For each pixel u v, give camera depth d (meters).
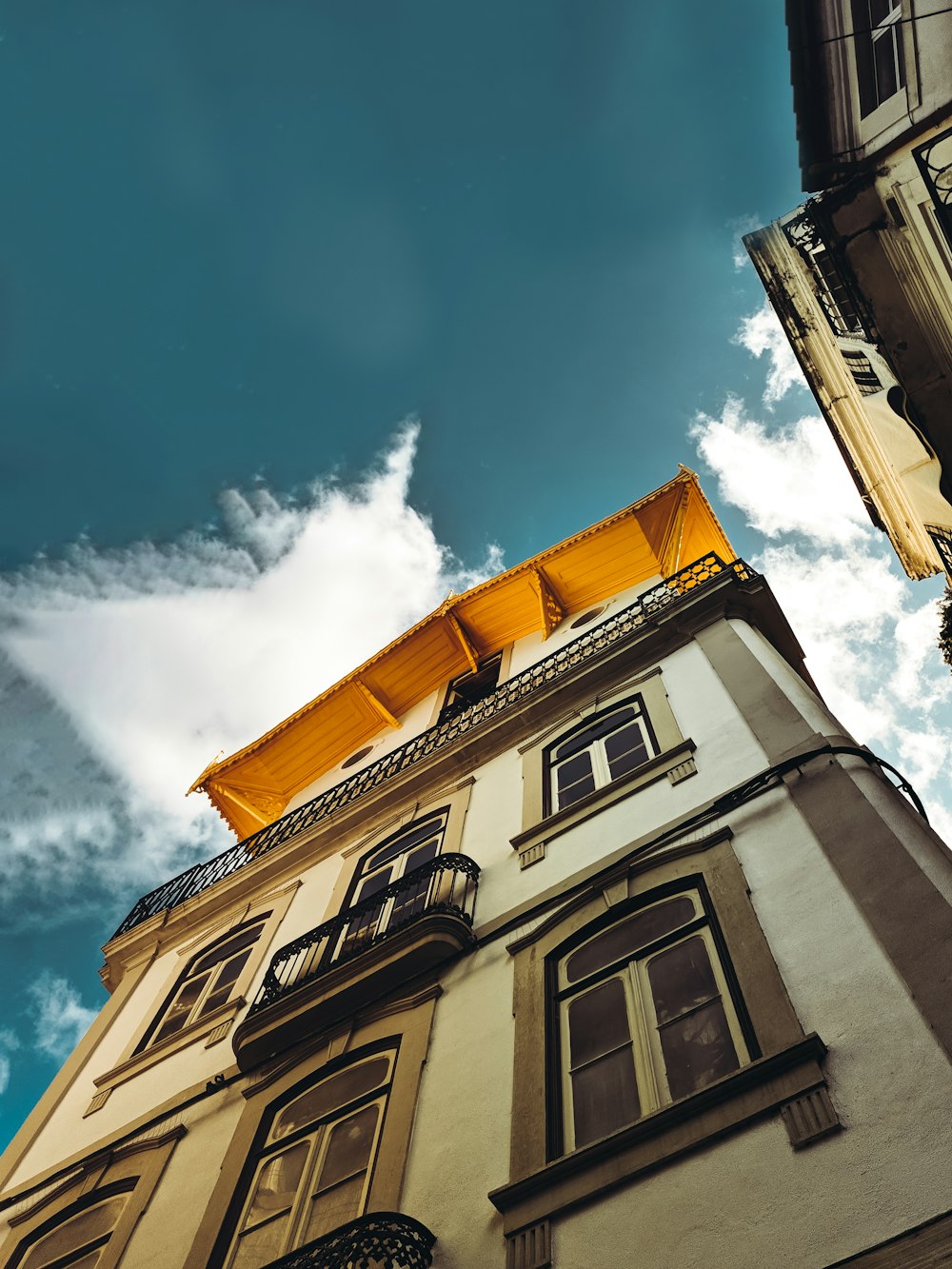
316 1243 5.71
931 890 5.91
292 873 12.88
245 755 17.59
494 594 17.30
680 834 7.90
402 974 8.52
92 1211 8.35
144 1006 11.91
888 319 8.02
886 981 5.50
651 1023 6.39
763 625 11.59
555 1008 7.10
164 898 14.29
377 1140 7.01
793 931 6.25
